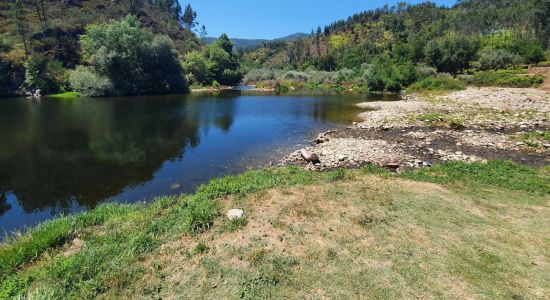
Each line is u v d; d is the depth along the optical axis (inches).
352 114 1337.4
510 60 2696.9
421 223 323.9
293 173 546.3
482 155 661.9
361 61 4357.8
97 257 269.4
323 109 1519.4
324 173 530.6
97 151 784.9
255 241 288.5
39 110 1438.2
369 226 316.2
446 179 470.0
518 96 1470.2
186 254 272.1
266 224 318.3
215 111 1472.7
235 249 276.2
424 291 225.9
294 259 260.8
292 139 911.0
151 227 321.1
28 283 243.4
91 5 4210.1
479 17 4891.7
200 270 250.5
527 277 241.1
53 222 359.6
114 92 2202.3
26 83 2244.1
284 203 367.9
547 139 735.7
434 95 1857.8
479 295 222.1
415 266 253.3
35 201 503.5
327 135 918.4
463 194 407.5
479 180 464.1
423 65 2849.4
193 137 945.5
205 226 315.9
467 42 2874.0
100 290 230.7
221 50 3614.7
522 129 884.0
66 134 961.5
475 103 1390.3
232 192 414.6
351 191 410.6
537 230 312.8
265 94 2396.7
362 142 794.2
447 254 269.7
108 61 2186.3
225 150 799.1
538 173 499.5
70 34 2930.6
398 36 5098.4
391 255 267.7
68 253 289.7
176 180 591.2
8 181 584.7
